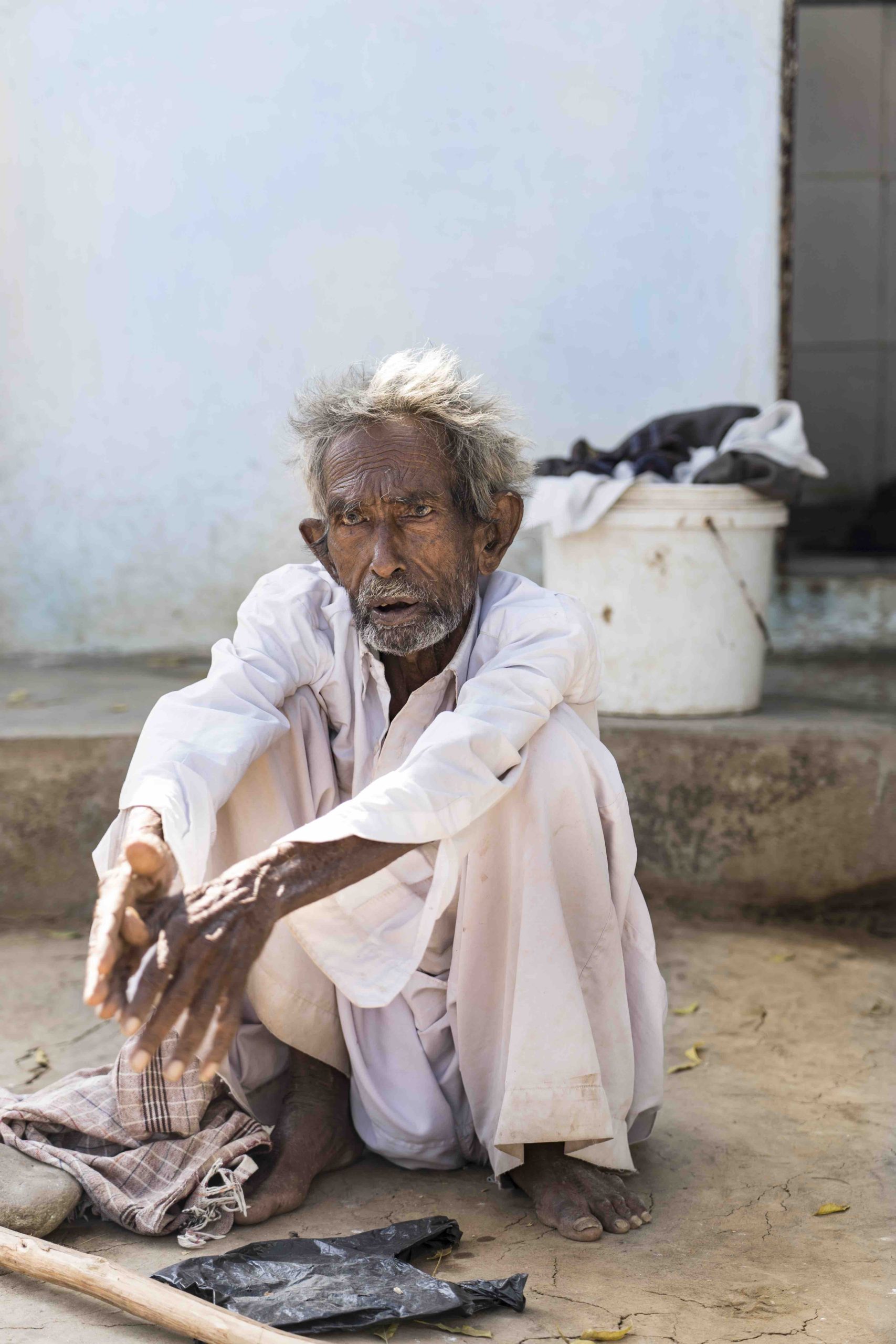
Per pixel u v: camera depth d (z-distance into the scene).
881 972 3.27
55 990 3.04
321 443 2.03
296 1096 2.18
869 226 8.85
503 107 5.08
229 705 2.04
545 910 1.95
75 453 5.44
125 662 5.32
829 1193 2.11
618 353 5.16
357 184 5.16
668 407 5.16
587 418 5.19
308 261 5.22
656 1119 2.41
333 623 2.18
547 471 4.19
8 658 5.42
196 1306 1.63
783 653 5.34
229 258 5.26
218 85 5.18
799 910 3.79
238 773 1.94
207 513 5.41
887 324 8.93
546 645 2.01
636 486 3.85
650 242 5.10
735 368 5.13
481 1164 2.21
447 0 5.04
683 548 3.88
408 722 2.10
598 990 2.04
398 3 5.06
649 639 3.94
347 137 5.15
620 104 5.04
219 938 1.57
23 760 3.71
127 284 5.32
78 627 5.53
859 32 8.66
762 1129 2.37
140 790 1.82
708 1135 2.34
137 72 5.21
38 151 5.29
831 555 7.00
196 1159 2.01
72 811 3.72
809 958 3.37
